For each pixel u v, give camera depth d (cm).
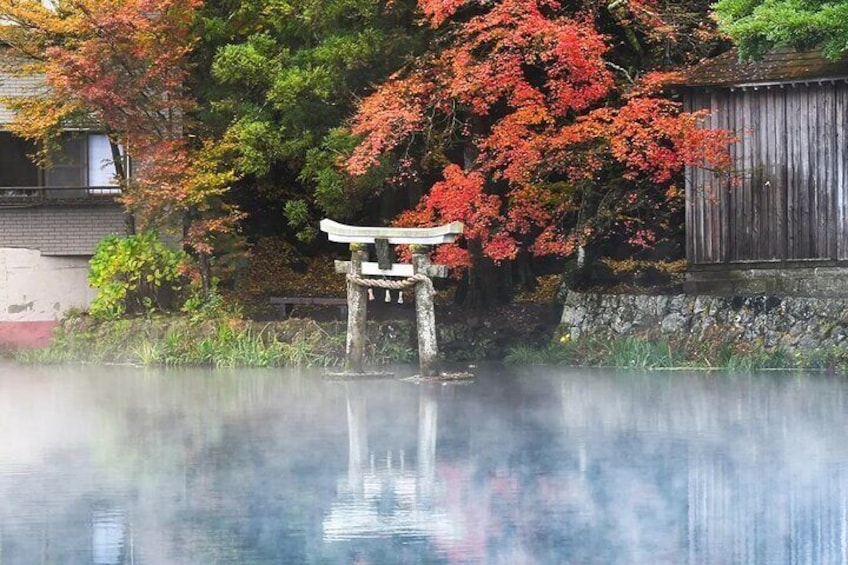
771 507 1546
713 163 3012
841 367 2836
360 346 2952
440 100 3034
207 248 3288
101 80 3225
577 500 1595
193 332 3312
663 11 3297
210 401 2536
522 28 2842
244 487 1694
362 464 1842
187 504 1603
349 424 2211
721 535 1418
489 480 1722
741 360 2925
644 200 3238
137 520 1523
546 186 3284
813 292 3059
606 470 1772
